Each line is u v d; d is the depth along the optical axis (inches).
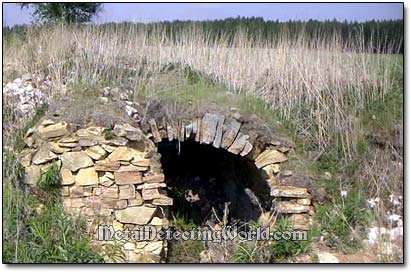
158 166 232.7
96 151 227.9
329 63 302.7
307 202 247.1
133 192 229.3
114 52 317.7
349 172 256.5
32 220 220.4
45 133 229.5
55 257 207.6
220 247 251.0
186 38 339.0
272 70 303.3
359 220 233.9
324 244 228.4
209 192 349.1
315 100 285.6
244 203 306.8
